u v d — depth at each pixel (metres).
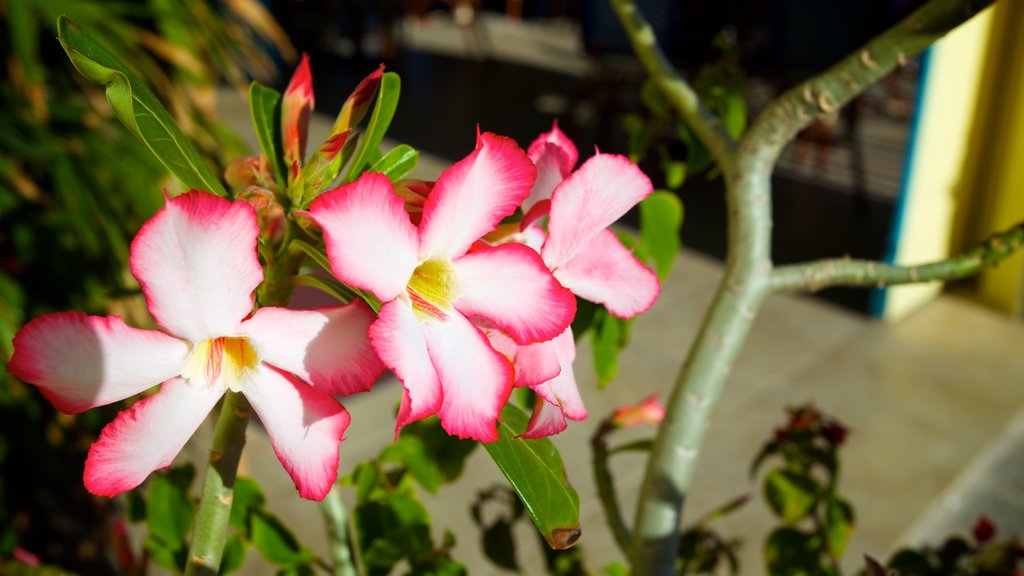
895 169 2.53
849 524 0.49
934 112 1.58
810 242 2.01
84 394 0.23
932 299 1.77
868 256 1.95
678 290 1.74
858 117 2.16
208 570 0.28
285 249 0.27
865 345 1.58
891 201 2.29
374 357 0.24
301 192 0.28
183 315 0.23
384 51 3.43
